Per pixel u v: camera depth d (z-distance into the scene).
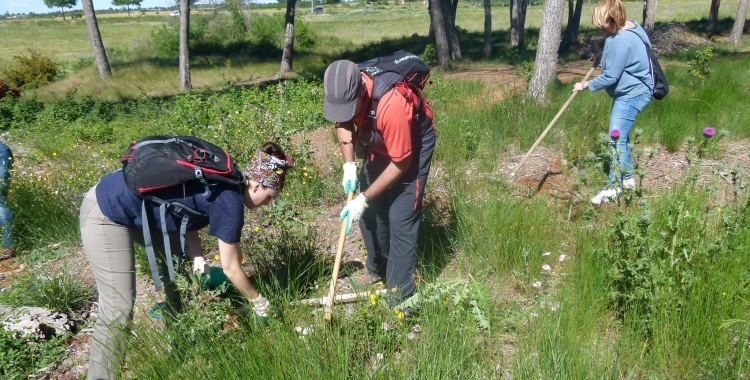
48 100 17.95
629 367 2.65
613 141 3.79
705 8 47.53
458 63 20.38
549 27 8.62
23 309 3.58
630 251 3.20
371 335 2.93
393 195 3.28
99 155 6.88
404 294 3.31
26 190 5.35
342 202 5.32
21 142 9.98
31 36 63.34
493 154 6.17
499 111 7.47
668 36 22.36
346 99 2.82
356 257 4.21
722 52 18.73
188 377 2.64
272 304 3.21
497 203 4.30
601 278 3.23
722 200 4.52
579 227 4.08
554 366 2.62
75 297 3.99
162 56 35.53
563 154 6.29
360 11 116.06
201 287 3.09
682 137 6.40
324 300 3.24
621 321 3.12
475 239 4.00
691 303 2.89
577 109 7.44
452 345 2.77
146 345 2.82
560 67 17.62
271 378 2.63
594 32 29.44
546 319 2.95
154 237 3.18
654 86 4.90
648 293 3.03
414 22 65.81
